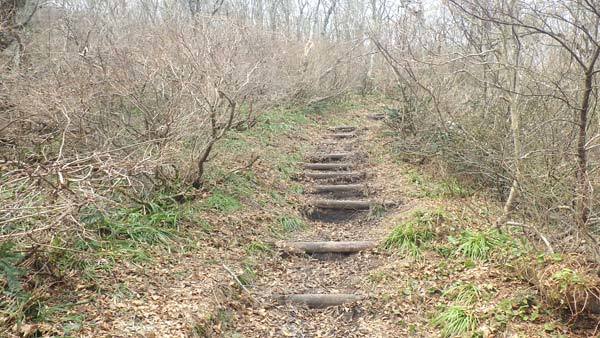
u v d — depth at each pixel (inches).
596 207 163.6
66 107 189.5
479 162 237.1
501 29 193.3
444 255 189.3
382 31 353.4
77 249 150.3
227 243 199.5
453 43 260.4
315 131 395.5
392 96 382.3
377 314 164.7
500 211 222.2
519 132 205.9
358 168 318.0
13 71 213.6
